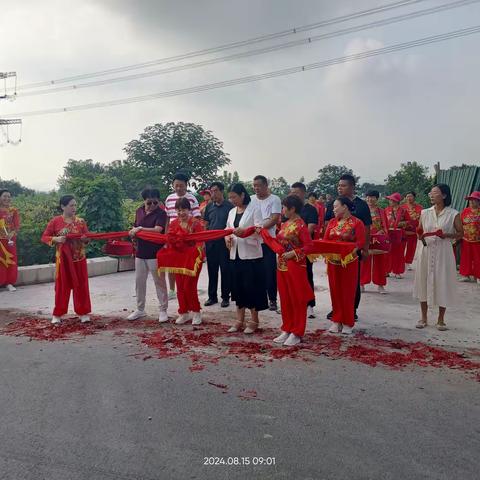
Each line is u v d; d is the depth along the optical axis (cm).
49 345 540
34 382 427
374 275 870
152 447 315
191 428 341
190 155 3812
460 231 598
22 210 1220
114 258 1142
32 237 1112
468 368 464
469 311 717
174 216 762
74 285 641
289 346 534
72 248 643
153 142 3866
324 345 539
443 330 608
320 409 371
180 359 489
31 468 292
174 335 581
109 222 1234
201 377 438
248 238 579
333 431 335
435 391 407
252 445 317
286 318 550
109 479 280
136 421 352
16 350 522
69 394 400
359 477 281
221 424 346
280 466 293
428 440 323
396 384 422
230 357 496
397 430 337
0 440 326
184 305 639
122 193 1322
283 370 457
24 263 1110
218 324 643
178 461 299
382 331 604
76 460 301
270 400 387
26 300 807
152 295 850
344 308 581
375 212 916
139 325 636
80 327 622
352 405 378
